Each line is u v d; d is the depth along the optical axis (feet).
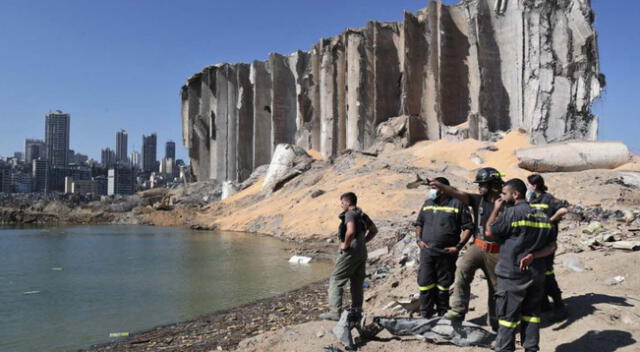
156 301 38.01
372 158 137.08
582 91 128.16
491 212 19.19
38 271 54.44
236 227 119.34
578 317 19.27
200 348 24.66
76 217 167.22
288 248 75.77
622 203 69.51
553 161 99.45
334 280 24.11
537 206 21.01
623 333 17.44
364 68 168.96
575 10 133.69
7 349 26.18
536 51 133.49
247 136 212.02
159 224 151.53
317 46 192.24
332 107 180.75
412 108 159.12
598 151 99.40
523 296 16.48
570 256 26.86
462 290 19.62
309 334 22.11
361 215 24.32
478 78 142.41
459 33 154.40
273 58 202.28
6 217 161.68
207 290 42.32
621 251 26.76
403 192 94.53
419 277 21.27
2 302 37.81
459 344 18.86
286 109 203.41
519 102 135.85
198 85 242.37
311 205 104.63
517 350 17.93
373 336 20.85
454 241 20.79
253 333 27.12
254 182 186.09
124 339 27.66
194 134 238.27
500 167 111.14
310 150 188.34
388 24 171.94
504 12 144.46
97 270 54.85
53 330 29.84
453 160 123.13
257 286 43.96
